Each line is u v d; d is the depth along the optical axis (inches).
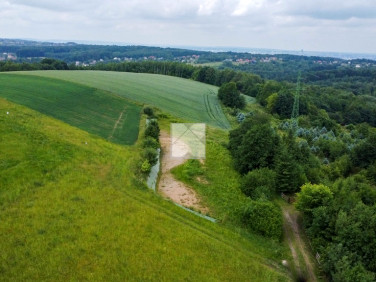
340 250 1152.8
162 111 3137.3
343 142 3363.7
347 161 2576.3
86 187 1322.6
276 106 4923.7
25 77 3218.5
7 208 1104.8
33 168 1346.0
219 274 1032.2
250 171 1876.2
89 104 2731.3
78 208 1183.6
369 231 1173.1
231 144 2340.1
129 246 1056.2
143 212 1246.3
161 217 1246.3
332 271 1124.5
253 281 1041.5
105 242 1052.5
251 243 1273.4
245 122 2389.3
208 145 2381.9
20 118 1791.3
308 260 1255.5
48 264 925.2
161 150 2159.2
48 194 1223.5
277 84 5733.3
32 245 974.4
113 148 1815.9
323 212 1359.5
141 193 1400.1
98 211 1192.8
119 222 1159.0
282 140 2364.7
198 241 1159.6
